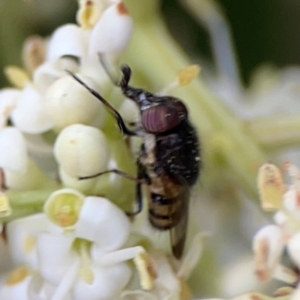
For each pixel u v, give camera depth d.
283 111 0.09
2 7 0.09
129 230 0.07
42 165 0.07
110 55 0.07
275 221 0.07
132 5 0.08
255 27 0.10
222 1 0.10
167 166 0.07
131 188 0.07
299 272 0.07
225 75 0.09
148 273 0.07
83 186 0.07
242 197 0.08
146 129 0.07
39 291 0.07
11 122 0.07
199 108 0.08
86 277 0.07
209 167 0.08
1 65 0.09
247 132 0.08
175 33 0.10
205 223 0.08
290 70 0.10
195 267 0.07
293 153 0.08
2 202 0.07
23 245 0.07
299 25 0.10
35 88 0.07
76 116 0.07
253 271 0.07
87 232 0.07
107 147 0.07
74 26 0.07
